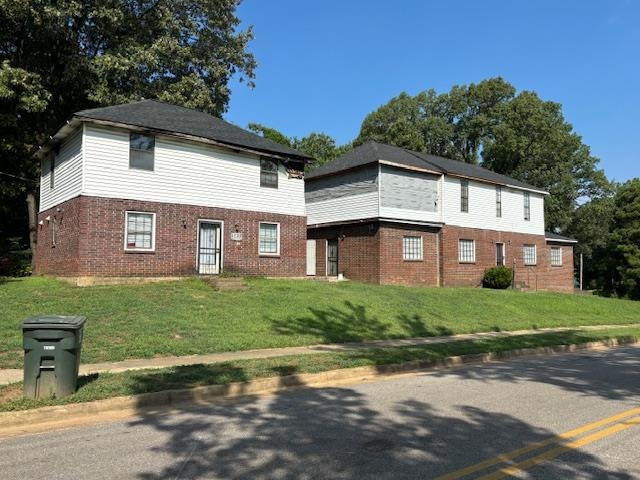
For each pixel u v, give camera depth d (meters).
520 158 51.97
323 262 29.52
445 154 58.50
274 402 8.04
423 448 5.73
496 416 7.26
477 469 5.08
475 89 56.09
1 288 16.84
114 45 30.47
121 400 7.47
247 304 16.75
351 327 16.06
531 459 5.41
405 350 12.73
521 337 16.86
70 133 19.58
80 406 7.11
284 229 23.38
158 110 22.17
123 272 18.77
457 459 5.38
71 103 31.25
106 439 6.03
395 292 22.20
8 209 30.62
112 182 18.77
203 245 21.05
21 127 27.70
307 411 7.44
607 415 7.39
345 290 20.92
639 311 28.50
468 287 28.61
